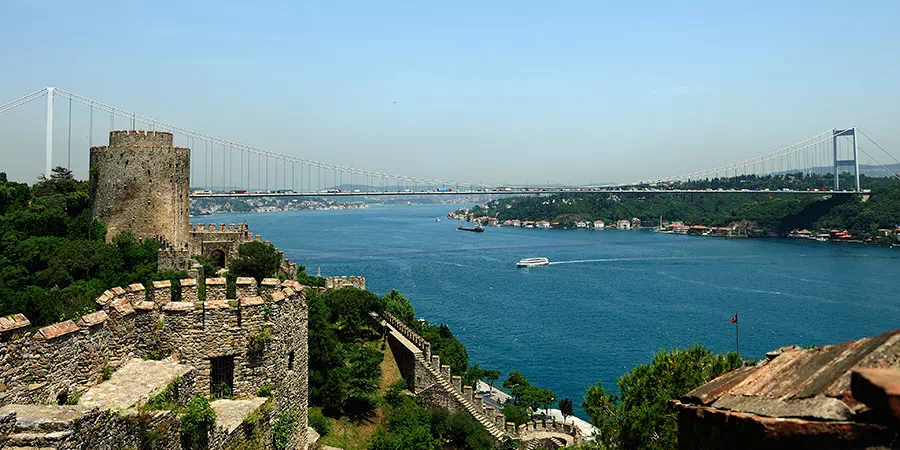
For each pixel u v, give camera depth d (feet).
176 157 223.10
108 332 60.64
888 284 570.05
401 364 212.02
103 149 214.90
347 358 192.13
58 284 168.14
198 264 206.18
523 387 289.53
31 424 43.91
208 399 66.54
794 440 24.20
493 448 187.21
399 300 301.84
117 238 203.82
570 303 517.14
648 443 92.79
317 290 254.27
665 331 426.51
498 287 586.04
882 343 26.61
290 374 74.23
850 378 25.31
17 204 236.02
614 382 325.83
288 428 72.38
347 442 149.48
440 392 203.31
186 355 65.67
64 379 54.13
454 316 466.29
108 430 48.70
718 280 616.39
